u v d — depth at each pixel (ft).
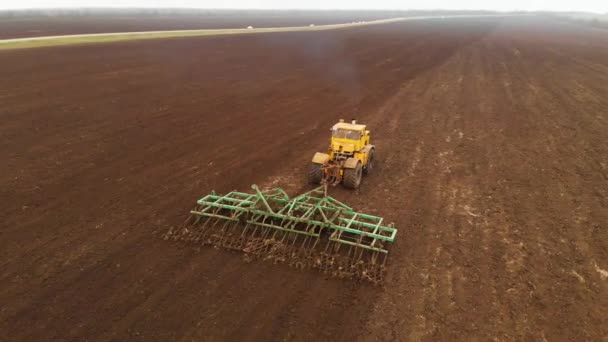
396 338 21.89
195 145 52.34
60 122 58.70
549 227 33.22
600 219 34.55
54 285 25.50
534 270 27.66
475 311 23.91
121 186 39.93
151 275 26.63
